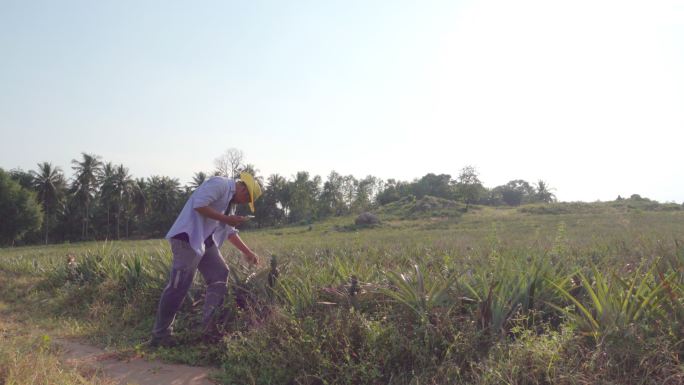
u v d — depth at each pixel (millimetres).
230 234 6180
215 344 5352
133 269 8281
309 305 5211
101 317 7145
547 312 4691
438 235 27156
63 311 7934
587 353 3439
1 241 62844
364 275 6266
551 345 3514
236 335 5148
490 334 4098
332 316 4648
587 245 11969
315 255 10961
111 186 75188
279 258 9695
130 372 4742
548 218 45562
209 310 5625
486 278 5129
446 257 6832
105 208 81688
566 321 4160
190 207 5555
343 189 105812
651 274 4629
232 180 5918
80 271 10016
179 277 5480
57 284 10016
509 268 5238
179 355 5184
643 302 3814
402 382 3854
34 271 13070
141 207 79000
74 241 80812
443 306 4602
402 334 4262
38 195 70562
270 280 6078
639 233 16531
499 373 3354
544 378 3354
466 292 4996
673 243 10492
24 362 3938
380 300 5203
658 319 3719
